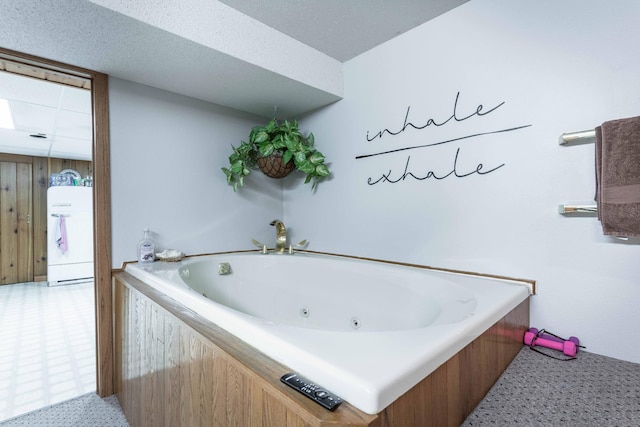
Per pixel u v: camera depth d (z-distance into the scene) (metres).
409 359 0.59
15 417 1.42
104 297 1.58
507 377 0.93
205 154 2.01
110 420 1.40
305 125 2.23
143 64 1.50
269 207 2.36
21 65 1.45
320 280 1.80
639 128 0.94
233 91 1.84
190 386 0.86
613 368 0.99
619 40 1.05
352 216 1.92
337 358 0.59
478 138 1.38
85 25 1.18
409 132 1.62
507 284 1.23
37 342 2.23
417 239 1.60
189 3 1.30
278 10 1.45
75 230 4.15
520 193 1.26
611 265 1.08
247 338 0.75
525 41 1.24
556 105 1.17
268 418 0.59
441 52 1.49
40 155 4.41
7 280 4.21
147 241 1.69
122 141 1.66
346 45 1.75
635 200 0.95
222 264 1.88
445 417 0.67
